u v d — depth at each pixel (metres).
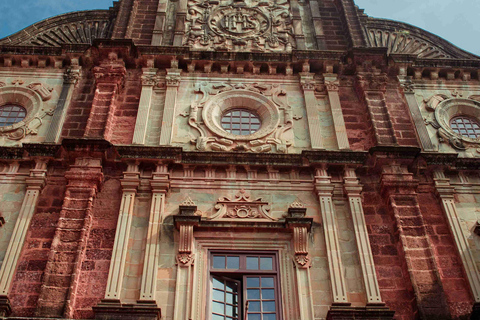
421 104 20.30
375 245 15.48
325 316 13.89
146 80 19.95
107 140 17.14
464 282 14.79
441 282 14.47
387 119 18.97
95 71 19.77
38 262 14.44
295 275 14.60
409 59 21.19
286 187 16.77
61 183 16.39
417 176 17.36
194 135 18.38
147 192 16.28
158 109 19.16
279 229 15.48
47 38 22.97
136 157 16.78
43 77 20.09
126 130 18.36
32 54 20.53
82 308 13.60
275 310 14.17
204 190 16.53
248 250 15.22
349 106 19.80
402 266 14.96
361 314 13.46
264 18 23.55
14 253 14.48
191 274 14.43
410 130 19.17
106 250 14.80
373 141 18.39
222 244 15.23
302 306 13.95
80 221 15.14
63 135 18.03
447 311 13.78
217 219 15.71
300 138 18.52
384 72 20.94
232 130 19.11
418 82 21.08
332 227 15.56
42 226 15.27
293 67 20.86
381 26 24.55
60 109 18.80
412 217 15.88
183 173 16.94
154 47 20.64
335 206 16.36
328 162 17.08
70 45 20.52
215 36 22.48
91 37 23.05
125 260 14.55
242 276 14.78
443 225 16.19
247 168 17.09
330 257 14.90
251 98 19.81
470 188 17.28
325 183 16.64
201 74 20.53
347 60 21.14
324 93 20.16
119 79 19.58
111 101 18.89
